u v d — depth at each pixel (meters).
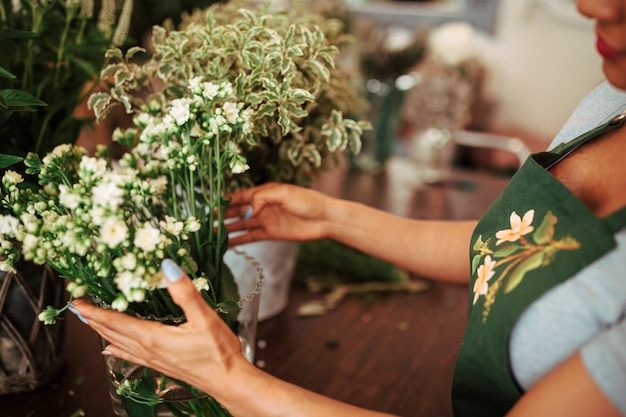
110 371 0.67
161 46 0.78
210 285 0.64
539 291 0.54
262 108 0.72
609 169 0.63
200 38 0.79
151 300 0.62
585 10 0.49
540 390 0.49
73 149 0.69
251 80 0.73
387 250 0.88
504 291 0.58
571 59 3.15
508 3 3.19
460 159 2.79
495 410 0.60
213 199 0.73
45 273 0.76
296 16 1.03
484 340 0.58
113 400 0.71
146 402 0.66
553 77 3.22
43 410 0.79
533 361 0.55
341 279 1.18
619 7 0.48
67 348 0.92
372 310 1.10
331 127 0.86
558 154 0.67
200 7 1.34
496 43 3.28
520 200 0.63
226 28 0.78
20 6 0.78
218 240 0.69
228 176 0.86
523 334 0.55
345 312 1.08
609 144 0.64
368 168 1.83
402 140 2.81
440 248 0.87
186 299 0.52
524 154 2.29
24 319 0.76
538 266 0.56
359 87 1.25
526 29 3.20
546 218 0.59
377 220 0.88
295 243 1.01
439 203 1.63
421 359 0.97
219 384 0.56
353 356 0.96
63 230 0.55
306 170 0.93
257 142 0.77
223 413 0.67
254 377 0.56
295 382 0.89
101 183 0.54
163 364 0.58
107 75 0.76
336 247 1.22
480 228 0.69
